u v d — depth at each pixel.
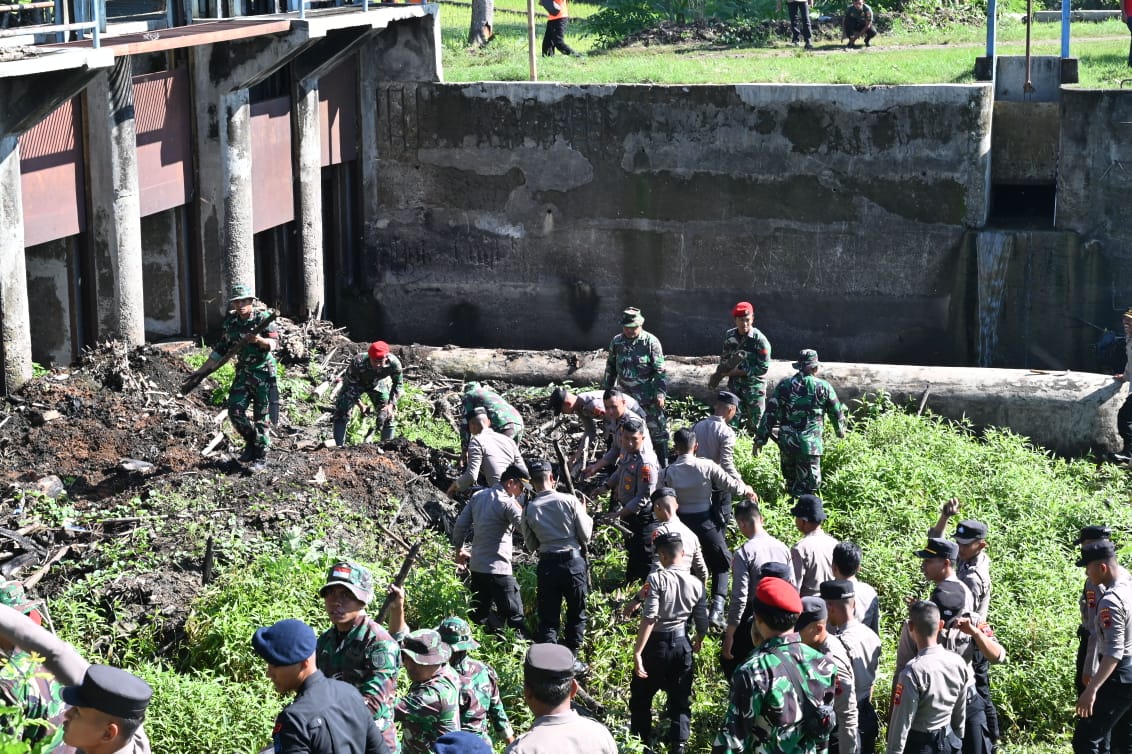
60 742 8.37
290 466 21.23
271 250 32.91
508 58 39.03
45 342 26.80
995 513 22.31
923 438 25.59
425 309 35.66
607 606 18.69
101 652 15.86
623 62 37.56
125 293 26.73
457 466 22.86
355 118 34.84
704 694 16.81
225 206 29.78
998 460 24.88
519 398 28.58
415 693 11.62
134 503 19.31
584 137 33.59
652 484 18.88
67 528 18.34
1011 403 27.48
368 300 35.81
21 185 24.20
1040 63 32.59
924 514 22.12
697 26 42.38
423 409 27.28
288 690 9.18
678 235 33.62
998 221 32.69
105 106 25.72
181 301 30.33
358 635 11.24
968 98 31.20
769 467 23.39
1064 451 27.44
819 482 22.20
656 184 33.44
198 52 29.06
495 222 34.66
